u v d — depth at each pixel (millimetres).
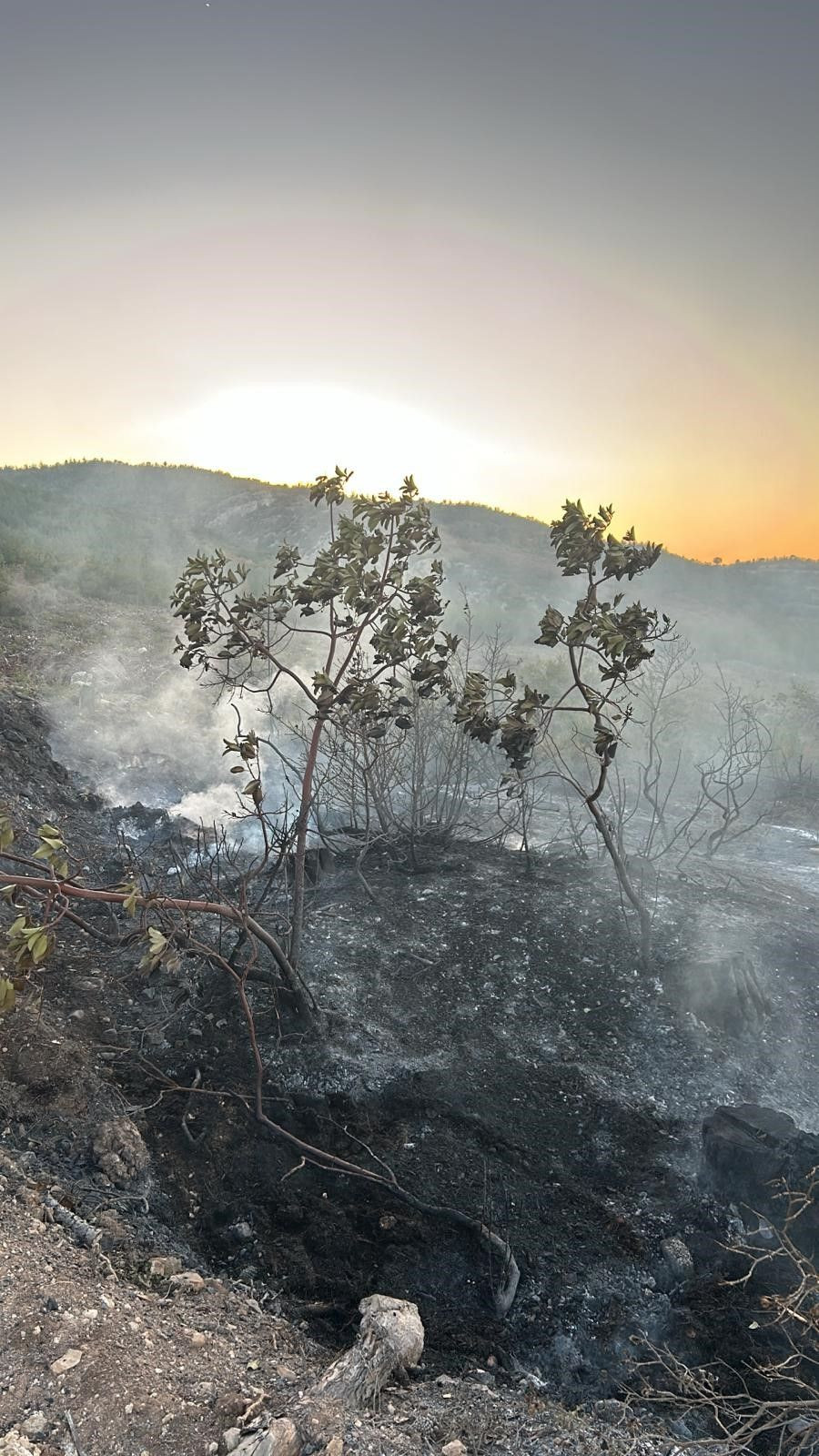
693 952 4926
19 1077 3719
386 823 6629
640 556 4273
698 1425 2682
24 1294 2555
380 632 4840
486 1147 3770
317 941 5152
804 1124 4012
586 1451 2412
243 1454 2125
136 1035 4371
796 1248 3219
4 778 6922
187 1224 3354
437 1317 3039
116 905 5578
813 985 4914
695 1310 3074
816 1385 2777
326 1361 2754
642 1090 4133
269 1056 4184
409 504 5008
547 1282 3178
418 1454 2270
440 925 5379
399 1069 4148
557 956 5020
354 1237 3316
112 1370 2350
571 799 8422
